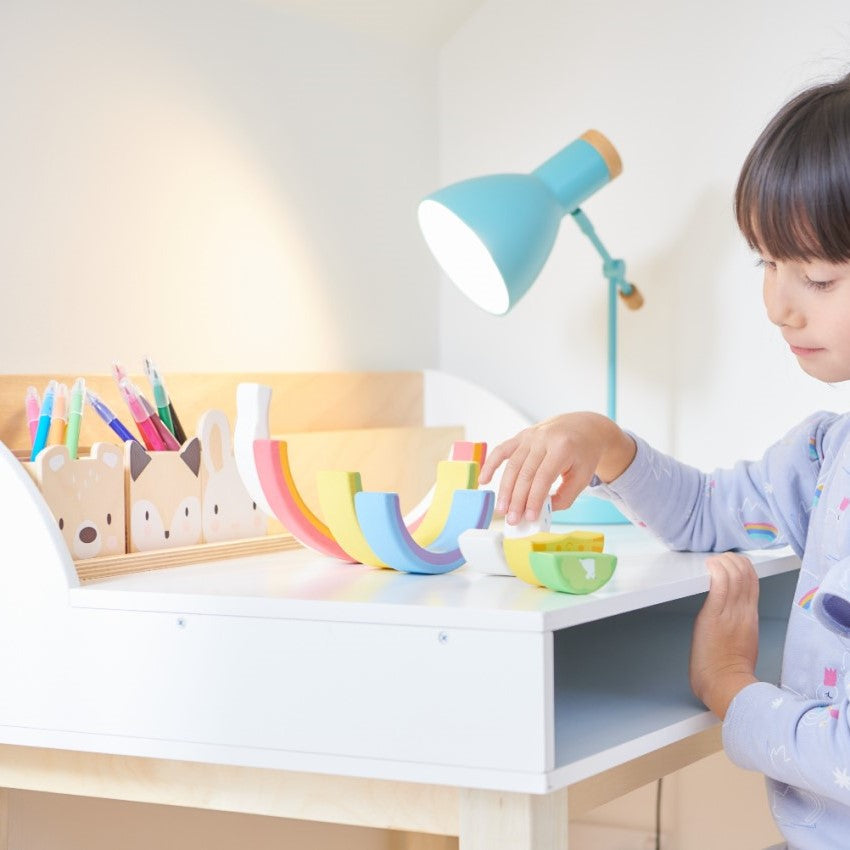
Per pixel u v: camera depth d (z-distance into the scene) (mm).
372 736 719
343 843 1534
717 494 1062
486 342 1742
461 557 877
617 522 1428
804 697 896
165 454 1001
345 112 1598
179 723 776
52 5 1201
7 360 1150
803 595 935
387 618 714
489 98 1727
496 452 925
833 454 972
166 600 780
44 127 1192
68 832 1184
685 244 1557
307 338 1537
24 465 879
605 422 999
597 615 731
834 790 763
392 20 1636
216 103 1399
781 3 1476
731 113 1518
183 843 1324
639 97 1595
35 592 822
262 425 936
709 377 1540
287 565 950
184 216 1355
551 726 683
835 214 791
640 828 1687
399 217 1698
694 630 909
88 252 1238
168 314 1334
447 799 735
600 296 1636
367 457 1406
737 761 847
